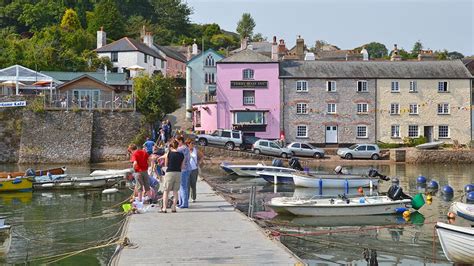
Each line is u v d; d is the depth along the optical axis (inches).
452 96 2268.7
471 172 1700.3
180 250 474.9
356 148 2036.2
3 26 3804.1
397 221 853.8
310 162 1927.9
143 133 1936.5
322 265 597.9
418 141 2206.0
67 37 3248.0
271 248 482.9
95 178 1211.9
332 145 2235.5
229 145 1975.9
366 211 880.9
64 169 1338.6
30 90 2233.0
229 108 2237.9
